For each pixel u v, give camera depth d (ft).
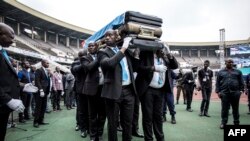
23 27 120.47
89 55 15.42
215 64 158.51
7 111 8.32
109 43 11.39
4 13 102.37
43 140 15.76
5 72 8.33
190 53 189.26
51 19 123.24
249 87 27.55
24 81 23.12
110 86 10.74
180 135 16.16
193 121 21.65
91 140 14.67
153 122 12.82
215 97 53.88
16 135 17.21
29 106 24.49
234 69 18.99
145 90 11.90
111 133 10.98
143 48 11.25
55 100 32.24
